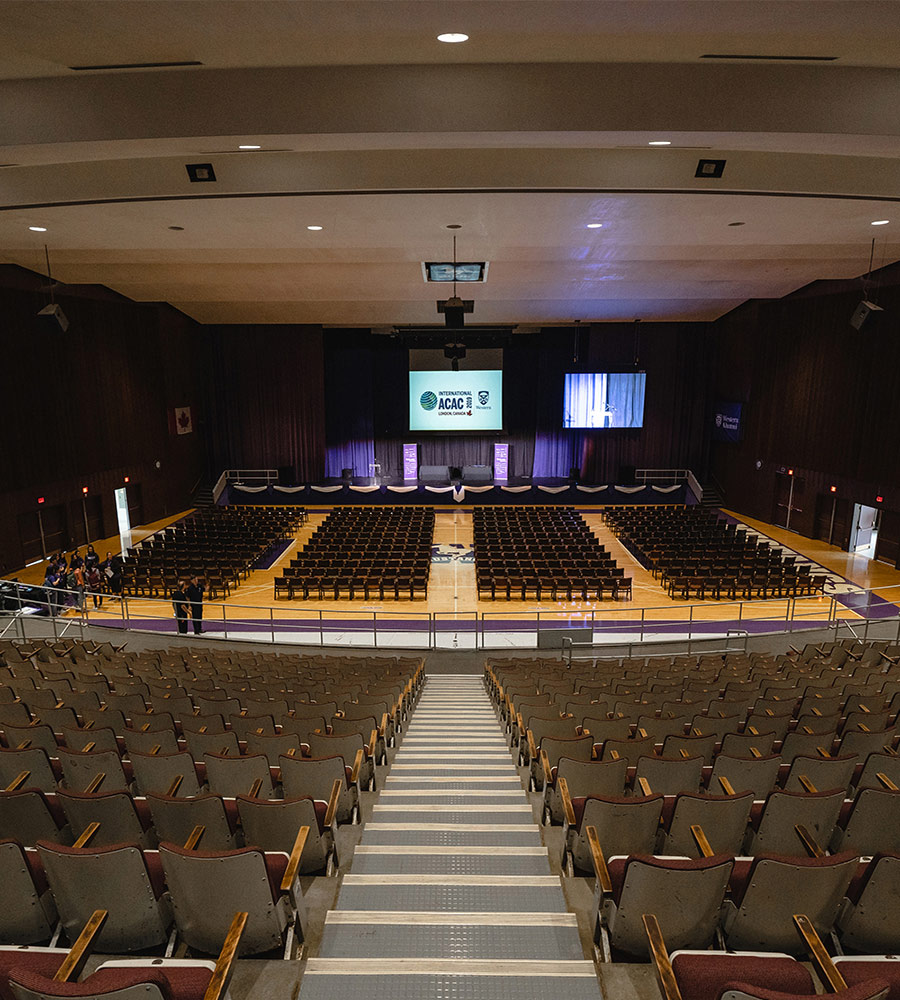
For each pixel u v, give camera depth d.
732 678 8.88
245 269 19.33
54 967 2.67
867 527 21.58
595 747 5.63
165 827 3.98
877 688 7.75
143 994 2.09
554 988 2.87
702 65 7.31
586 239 13.90
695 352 29.73
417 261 17.55
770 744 5.63
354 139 7.75
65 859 3.00
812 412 22.97
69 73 7.43
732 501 28.06
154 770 5.01
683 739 5.48
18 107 7.68
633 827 3.82
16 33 6.37
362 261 17.34
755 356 25.88
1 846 3.08
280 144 7.89
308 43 6.72
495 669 10.95
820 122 7.48
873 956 2.73
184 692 7.38
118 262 17.38
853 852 2.96
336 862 4.25
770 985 2.63
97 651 10.91
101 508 22.92
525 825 4.73
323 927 3.47
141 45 6.70
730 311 27.56
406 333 30.05
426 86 7.39
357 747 5.69
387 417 32.03
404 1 5.63
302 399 30.19
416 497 29.56
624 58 7.18
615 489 29.52
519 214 11.88
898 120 7.50
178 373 27.30
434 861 4.10
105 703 7.06
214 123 7.57
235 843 4.16
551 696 7.34
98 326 22.28
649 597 17.84
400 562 18.86
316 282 20.80
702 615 16.08
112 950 3.27
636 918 3.06
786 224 12.49
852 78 7.35
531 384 31.95
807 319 23.03
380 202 11.02
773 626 15.09
